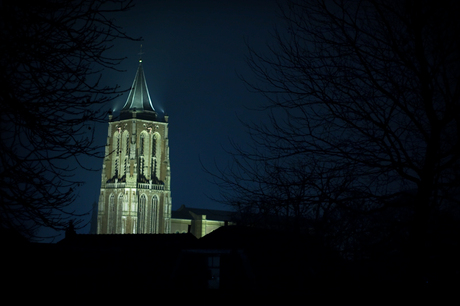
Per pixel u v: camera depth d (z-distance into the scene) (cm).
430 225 1292
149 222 19150
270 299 1448
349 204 1355
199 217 19850
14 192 1122
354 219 1323
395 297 1284
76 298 1599
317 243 1375
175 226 19538
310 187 1363
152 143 19525
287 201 1338
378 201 1334
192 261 3625
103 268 3516
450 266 1252
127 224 18575
